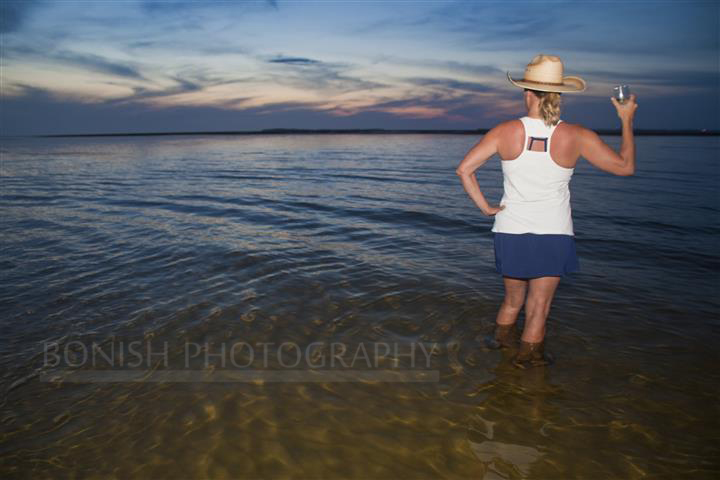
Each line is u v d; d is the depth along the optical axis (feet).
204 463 7.31
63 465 7.30
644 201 32.86
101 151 137.39
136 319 12.66
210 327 12.14
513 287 10.65
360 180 48.47
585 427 8.12
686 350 10.73
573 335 11.56
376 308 13.33
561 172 9.09
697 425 8.13
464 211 29.22
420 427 8.18
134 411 8.69
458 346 11.14
